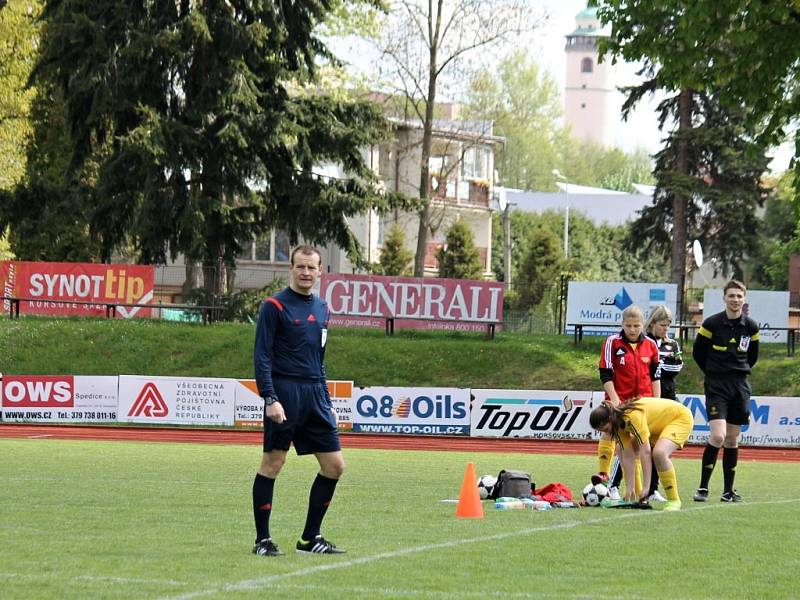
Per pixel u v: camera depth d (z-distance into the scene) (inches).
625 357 1528.1
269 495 989.8
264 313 976.9
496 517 1320.1
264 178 4598.9
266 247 6510.8
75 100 4485.7
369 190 4726.9
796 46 2618.1
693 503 1572.3
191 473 1942.7
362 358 4119.1
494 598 797.9
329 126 4594.0
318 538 1007.6
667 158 5733.3
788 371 3959.2
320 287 4340.6
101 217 4584.2
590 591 837.8
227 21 4421.8
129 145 4340.6
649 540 1126.4
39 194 4640.8
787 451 3115.2
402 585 842.2
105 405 3393.2
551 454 2822.3
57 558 949.8
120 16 4407.0
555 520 1293.1
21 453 2388.0
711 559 1011.3
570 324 4205.2
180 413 3385.8
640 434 1450.5
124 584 827.4
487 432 3282.5
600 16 2805.1
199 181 4581.7
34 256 5674.2
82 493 1547.7
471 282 4296.3
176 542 1055.6
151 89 4505.4
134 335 4252.0
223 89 4461.1
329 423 995.9
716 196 5753.0
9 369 4062.5
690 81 2785.4
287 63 4729.3
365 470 2148.1
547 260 7327.8
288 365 979.3
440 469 2194.9
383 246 7116.1
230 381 3385.8
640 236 5989.2
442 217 6230.3
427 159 5541.3
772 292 4148.6
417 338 4328.3
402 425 3319.4
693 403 3213.6
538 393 3267.7
